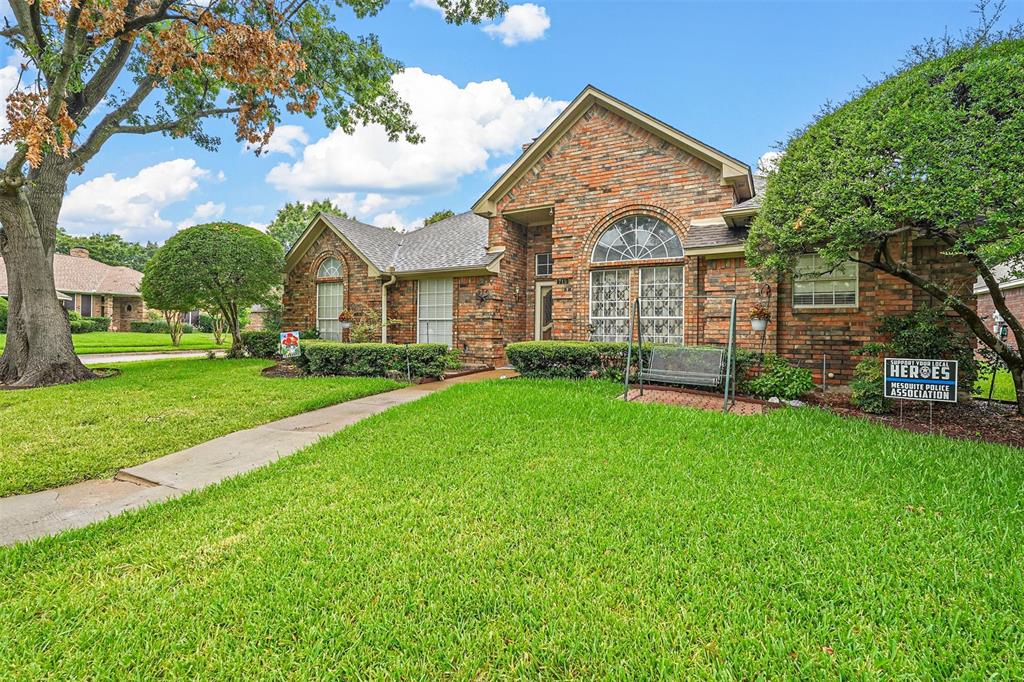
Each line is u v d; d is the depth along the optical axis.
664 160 10.59
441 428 6.15
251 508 4.04
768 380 8.23
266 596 2.78
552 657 2.24
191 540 3.53
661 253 10.65
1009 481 4.05
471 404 7.34
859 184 5.94
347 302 15.38
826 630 2.35
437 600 2.69
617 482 4.28
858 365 7.88
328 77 12.58
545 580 2.86
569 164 11.75
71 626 2.59
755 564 2.97
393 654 2.30
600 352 9.71
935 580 2.74
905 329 7.55
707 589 2.72
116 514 4.18
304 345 11.56
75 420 7.18
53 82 8.50
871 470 4.40
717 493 4.00
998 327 13.57
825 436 5.44
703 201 10.16
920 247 8.30
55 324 11.20
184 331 38.84
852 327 8.81
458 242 15.35
